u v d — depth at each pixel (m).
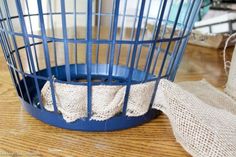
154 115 0.40
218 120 0.33
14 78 0.40
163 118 0.41
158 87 0.36
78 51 0.75
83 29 0.91
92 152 0.32
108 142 0.34
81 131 0.36
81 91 0.34
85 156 0.31
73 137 0.35
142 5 0.31
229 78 0.51
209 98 0.45
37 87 0.36
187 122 0.32
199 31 0.93
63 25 0.31
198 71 0.69
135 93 0.35
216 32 0.90
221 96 0.46
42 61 0.61
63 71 0.49
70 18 0.92
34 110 0.37
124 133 0.36
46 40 0.33
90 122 0.35
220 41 0.89
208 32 0.92
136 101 0.36
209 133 0.31
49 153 0.31
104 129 0.36
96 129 0.36
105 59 0.68
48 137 0.34
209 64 0.76
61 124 0.36
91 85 0.34
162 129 0.38
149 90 0.36
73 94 0.34
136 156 0.32
